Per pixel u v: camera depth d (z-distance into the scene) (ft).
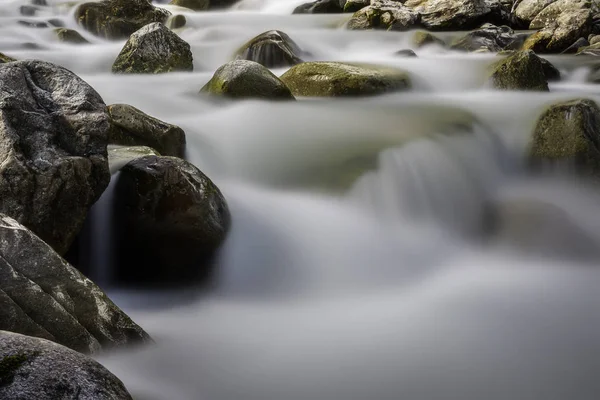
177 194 20.49
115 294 20.38
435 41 56.39
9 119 18.58
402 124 28.99
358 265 22.39
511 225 24.97
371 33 57.31
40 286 15.16
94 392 11.42
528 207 25.62
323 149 26.40
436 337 18.03
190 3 78.95
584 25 57.06
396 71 38.22
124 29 57.47
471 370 16.39
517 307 19.84
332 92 34.88
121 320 15.97
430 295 20.77
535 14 65.98
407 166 25.77
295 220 22.97
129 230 20.63
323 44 55.16
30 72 19.93
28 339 11.83
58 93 19.77
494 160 28.91
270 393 15.07
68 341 14.92
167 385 15.14
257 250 21.83
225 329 18.20
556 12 64.18
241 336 17.76
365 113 30.53
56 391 11.16
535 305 19.99
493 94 37.65
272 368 16.12
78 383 11.40
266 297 20.72
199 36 55.62
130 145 24.21
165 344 17.01
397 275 22.33
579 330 18.52
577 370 16.55
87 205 19.40
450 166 26.91
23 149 18.51
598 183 27.02
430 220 25.30
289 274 21.63
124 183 20.63
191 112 30.71
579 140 27.40
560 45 56.29
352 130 28.04
